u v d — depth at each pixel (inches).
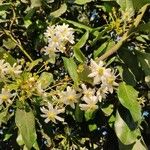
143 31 14.2
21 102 13.8
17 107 13.8
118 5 15.7
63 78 15.2
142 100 14.4
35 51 16.9
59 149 15.7
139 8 14.2
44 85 13.6
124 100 13.2
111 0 15.7
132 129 13.6
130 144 13.9
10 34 16.2
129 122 13.7
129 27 14.2
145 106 16.7
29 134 13.6
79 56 14.1
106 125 16.0
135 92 13.5
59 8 16.0
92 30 15.3
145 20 16.6
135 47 15.1
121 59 14.2
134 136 13.5
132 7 14.2
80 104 13.7
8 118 14.5
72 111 15.0
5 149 18.2
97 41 15.3
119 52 14.3
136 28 14.0
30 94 13.5
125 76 14.0
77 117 14.6
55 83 14.2
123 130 13.6
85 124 16.3
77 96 13.7
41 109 13.9
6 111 14.0
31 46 16.9
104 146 16.9
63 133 15.9
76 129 16.4
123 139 13.5
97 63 14.0
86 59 14.2
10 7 16.6
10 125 16.0
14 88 13.5
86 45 15.7
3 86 13.9
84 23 16.5
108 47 14.4
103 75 13.3
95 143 16.7
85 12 17.4
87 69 13.5
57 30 14.4
